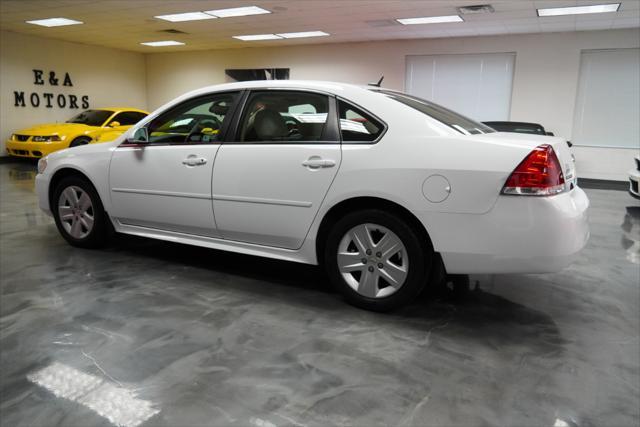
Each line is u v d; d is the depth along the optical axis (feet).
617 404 5.43
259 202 8.54
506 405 5.39
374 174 7.43
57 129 31.17
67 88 41.06
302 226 8.21
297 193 8.13
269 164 8.36
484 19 28.48
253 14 28.71
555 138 7.70
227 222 9.04
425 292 9.09
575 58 31.55
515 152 6.70
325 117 8.12
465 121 8.70
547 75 32.55
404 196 7.23
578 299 8.86
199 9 27.58
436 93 36.63
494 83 34.42
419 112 7.59
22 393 5.49
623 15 26.40
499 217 6.76
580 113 32.12
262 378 5.90
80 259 10.85
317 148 7.96
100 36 37.76
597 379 5.98
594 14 26.40
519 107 33.78
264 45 41.70
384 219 7.52
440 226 7.09
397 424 5.02
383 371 6.11
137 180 10.11
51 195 11.98
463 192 6.88
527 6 25.04
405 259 7.52
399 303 7.69
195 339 6.94
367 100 7.88
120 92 46.26
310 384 5.78
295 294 8.86
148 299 8.50
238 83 9.24
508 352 6.69
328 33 34.71
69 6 27.32
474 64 34.86
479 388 5.74
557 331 7.42
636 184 19.31
